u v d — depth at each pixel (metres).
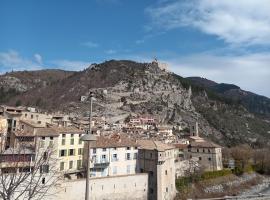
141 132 177.38
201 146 144.75
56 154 82.12
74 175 89.12
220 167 144.75
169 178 101.00
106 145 95.62
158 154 95.50
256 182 146.25
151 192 95.06
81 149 93.00
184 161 124.50
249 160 172.25
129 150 100.69
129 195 89.19
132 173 99.25
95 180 81.81
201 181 122.88
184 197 105.12
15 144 71.75
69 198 75.25
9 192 25.03
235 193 124.81
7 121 88.75
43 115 122.38
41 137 79.81
